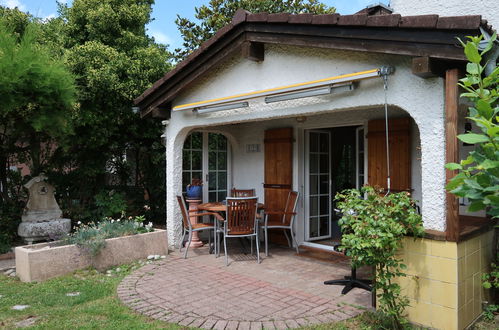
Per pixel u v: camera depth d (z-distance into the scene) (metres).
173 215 6.83
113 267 5.63
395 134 5.34
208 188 7.87
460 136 1.92
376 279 3.36
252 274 5.17
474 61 2.21
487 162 1.81
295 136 6.92
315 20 4.04
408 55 3.40
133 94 7.75
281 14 4.40
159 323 3.56
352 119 6.08
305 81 4.62
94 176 8.72
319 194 7.28
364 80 4.01
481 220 4.18
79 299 4.19
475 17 2.90
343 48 3.92
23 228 6.80
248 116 5.42
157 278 4.98
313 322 3.53
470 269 3.48
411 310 3.50
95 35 8.73
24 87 6.04
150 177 9.23
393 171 5.37
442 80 3.39
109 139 8.39
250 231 5.89
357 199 3.40
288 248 6.82
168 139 6.90
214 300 4.15
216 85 5.88
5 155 7.78
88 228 6.09
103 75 7.28
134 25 9.34
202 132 7.80
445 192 3.35
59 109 6.69
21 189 8.41
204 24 13.62
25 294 4.40
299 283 4.75
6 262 6.13
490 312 3.70
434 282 3.34
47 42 7.65
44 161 8.38
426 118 3.49
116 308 3.96
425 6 5.51
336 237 7.53
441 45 3.18
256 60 5.13
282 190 6.99
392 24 3.40
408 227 3.35
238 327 3.43
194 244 6.95
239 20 4.88
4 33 6.12
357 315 3.69
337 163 8.69
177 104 6.64
